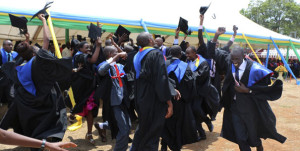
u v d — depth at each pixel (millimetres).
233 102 3498
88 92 4332
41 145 1332
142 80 3020
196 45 15516
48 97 3125
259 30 12562
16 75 3131
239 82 3381
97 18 7285
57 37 12938
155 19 8422
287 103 8555
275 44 12383
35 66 2986
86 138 4758
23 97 3061
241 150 3375
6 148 4238
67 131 5195
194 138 3902
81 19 7062
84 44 4594
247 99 3389
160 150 4230
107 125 4066
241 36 10922
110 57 3984
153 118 3000
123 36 5105
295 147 4434
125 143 3627
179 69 3869
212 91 4695
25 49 3111
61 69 3082
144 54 3002
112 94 3715
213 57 4145
